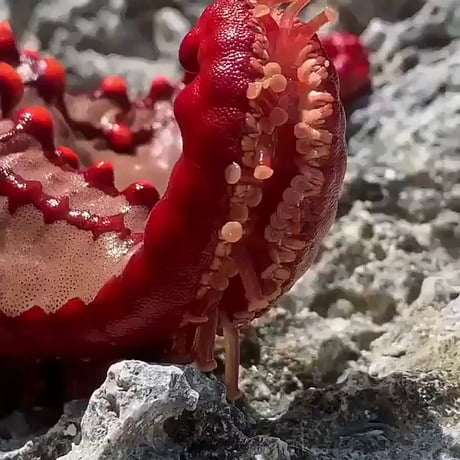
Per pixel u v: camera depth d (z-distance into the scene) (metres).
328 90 0.20
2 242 0.22
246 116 0.20
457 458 0.21
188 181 0.20
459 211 0.29
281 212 0.21
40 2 0.37
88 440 0.20
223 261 0.21
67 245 0.22
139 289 0.21
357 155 0.31
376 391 0.23
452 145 0.30
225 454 0.21
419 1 0.36
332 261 0.28
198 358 0.22
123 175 0.25
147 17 0.38
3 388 0.23
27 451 0.22
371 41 0.35
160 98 0.27
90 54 0.36
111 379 0.20
